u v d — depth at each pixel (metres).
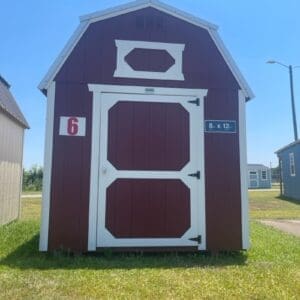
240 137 6.84
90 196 6.39
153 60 6.79
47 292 4.27
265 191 32.56
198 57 6.90
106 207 6.41
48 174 6.34
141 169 6.54
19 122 10.98
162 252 6.55
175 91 6.76
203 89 6.83
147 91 6.70
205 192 6.64
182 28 6.94
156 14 6.89
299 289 4.52
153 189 6.54
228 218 6.64
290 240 8.15
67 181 6.37
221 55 6.95
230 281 4.82
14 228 8.98
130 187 6.50
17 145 11.22
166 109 6.72
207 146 6.73
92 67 6.63
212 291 4.42
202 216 6.59
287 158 24.30
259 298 4.20
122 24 6.81
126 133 6.58
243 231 6.66
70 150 6.42
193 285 4.64
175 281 4.80
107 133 6.54
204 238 6.55
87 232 6.33
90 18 6.71
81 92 6.56
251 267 5.62
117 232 6.39
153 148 6.61
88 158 6.45
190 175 6.64
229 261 6.08
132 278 4.91
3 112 9.31
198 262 5.96
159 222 6.50
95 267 5.54
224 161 6.74
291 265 5.80
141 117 6.64
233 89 6.91
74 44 6.64
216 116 6.81
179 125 6.71
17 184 11.35
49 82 6.51
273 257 6.41
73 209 6.34
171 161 6.62
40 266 5.53
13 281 4.67
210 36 6.97
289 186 23.92
